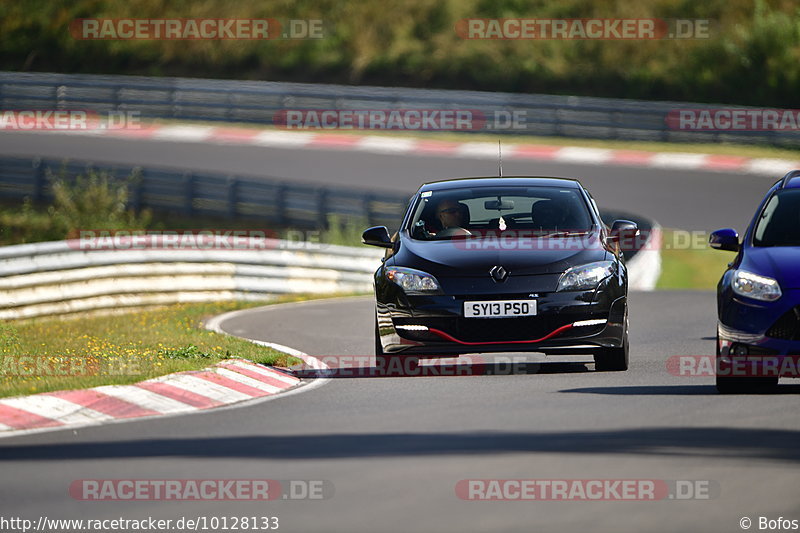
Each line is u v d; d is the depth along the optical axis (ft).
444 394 110.52
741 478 73.72
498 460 78.64
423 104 472.85
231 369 123.34
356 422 95.50
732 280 110.73
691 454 80.33
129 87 488.02
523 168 424.05
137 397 107.86
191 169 415.85
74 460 82.53
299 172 415.64
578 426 91.04
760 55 513.86
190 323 179.93
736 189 393.91
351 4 558.56
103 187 335.67
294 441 87.45
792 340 106.11
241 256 228.43
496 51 524.11
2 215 341.00
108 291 203.41
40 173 352.49
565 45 525.75
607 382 116.98
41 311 190.90
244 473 77.00
